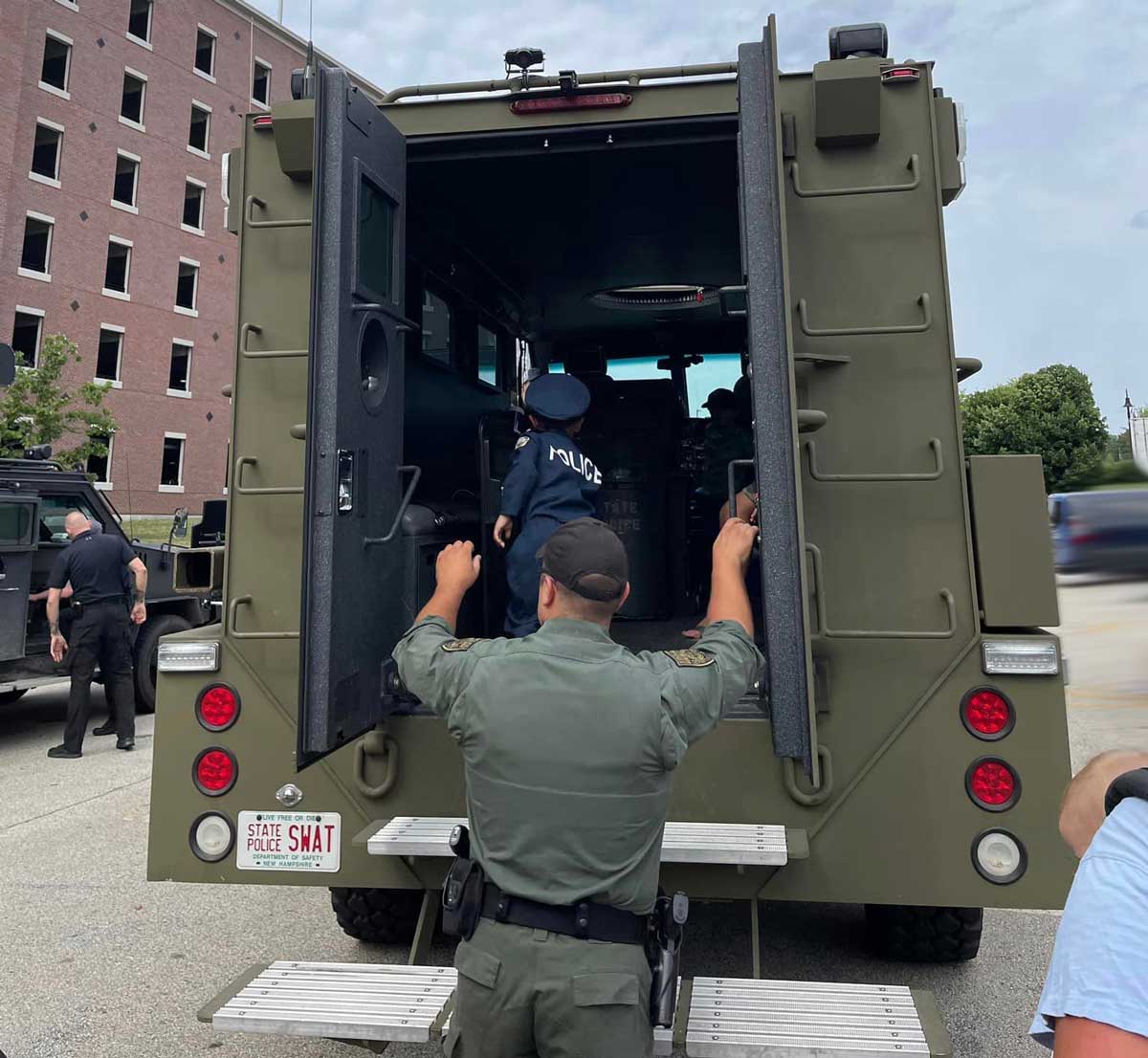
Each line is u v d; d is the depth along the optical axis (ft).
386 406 8.60
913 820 7.82
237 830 8.74
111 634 22.31
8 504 22.04
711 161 11.89
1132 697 21.67
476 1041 5.28
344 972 7.39
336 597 7.38
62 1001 10.33
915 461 8.10
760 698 8.54
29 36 81.10
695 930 11.98
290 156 9.04
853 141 8.39
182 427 95.86
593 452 15.40
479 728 5.49
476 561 6.90
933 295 8.22
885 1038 6.22
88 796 18.78
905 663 7.90
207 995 10.44
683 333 19.45
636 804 5.33
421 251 13.58
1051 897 7.57
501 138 9.47
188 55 96.48
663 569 15.58
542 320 18.84
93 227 86.79
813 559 7.93
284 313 9.16
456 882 5.49
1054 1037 3.47
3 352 18.10
